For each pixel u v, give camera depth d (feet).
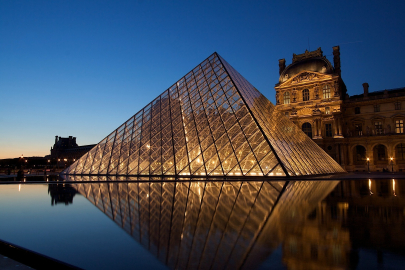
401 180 112.27
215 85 159.43
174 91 175.83
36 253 23.26
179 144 140.15
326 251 22.48
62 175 174.29
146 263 20.63
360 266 19.04
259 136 122.93
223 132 132.67
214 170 119.65
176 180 106.93
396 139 272.51
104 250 24.00
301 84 306.55
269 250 23.03
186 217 38.09
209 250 23.44
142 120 170.60
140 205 49.75
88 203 52.85
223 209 43.80
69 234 29.84
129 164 148.77
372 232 28.55
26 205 51.19
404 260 20.16
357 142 287.28
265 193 64.34
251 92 172.45
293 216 37.50
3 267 22.81
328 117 291.99
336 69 311.06
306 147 169.89
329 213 39.47
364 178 124.06
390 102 282.77
